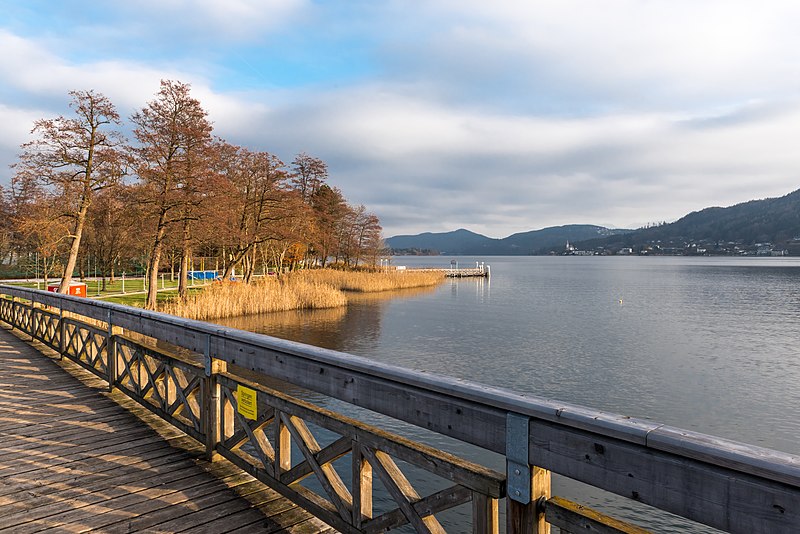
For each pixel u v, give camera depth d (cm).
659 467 134
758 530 115
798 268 12400
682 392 1558
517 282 7244
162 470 362
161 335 452
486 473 187
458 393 191
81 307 689
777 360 2002
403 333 2517
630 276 8969
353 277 5062
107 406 522
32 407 517
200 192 2517
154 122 2428
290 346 282
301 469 284
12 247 4525
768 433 1238
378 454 237
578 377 1720
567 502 165
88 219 2655
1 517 297
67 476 352
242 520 293
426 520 213
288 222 3622
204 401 380
